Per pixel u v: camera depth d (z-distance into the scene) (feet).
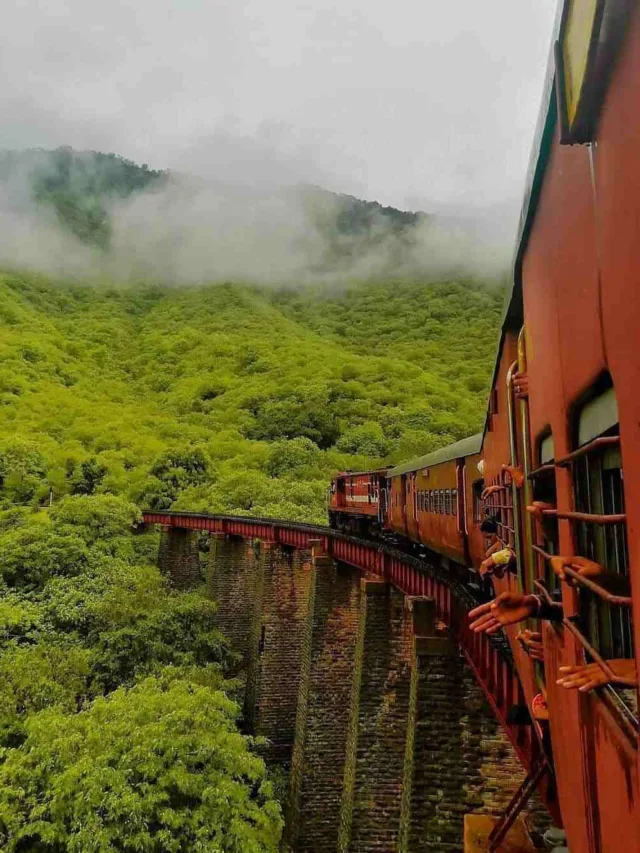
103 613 84.43
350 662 70.64
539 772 25.41
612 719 8.64
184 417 299.58
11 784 45.14
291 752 85.81
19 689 59.98
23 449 194.80
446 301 517.55
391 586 55.67
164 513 143.43
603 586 8.74
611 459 8.75
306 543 82.33
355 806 51.98
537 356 13.65
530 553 16.61
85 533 125.39
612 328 7.61
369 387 302.86
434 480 49.47
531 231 13.65
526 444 16.52
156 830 44.29
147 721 49.80
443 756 40.52
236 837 43.73
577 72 8.07
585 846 11.03
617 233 7.21
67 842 41.57
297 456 207.31
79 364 381.60
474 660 35.40
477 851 29.86
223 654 88.84
